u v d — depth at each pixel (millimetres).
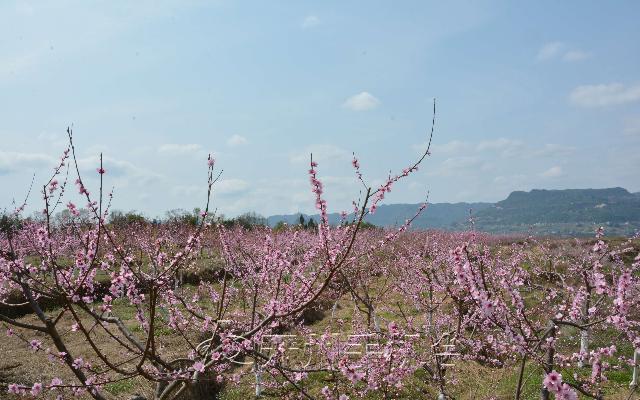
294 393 9094
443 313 11797
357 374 4469
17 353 10852
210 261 17719
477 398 9586
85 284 4422
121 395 9016
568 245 17297
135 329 12539
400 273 13547
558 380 3672
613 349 5566
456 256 4285
